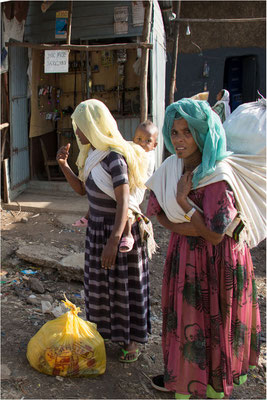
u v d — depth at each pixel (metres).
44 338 2.75
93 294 2.85
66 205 6.81
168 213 2.41
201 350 2.36
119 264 2.74
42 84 7.90
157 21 7.51
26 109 7.54
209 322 2.36
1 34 6.36
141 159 2.78
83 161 2.98
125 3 7.17
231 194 2.22
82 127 2.66
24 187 7.55
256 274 4.79
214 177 2.22
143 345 3.25
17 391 2.56
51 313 3.53
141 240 2.83
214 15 10.99
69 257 4.43
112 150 2.64
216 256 2.33
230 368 2.39
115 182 2.60
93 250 2.79
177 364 2.40
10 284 4.05
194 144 2.26
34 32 7.50
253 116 2.45
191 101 2.17
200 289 2.34
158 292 4.23
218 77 11.14
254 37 10.98
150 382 2.80
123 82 7.98
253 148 2.42
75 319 2.80
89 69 7.82
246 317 2.46
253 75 11.38
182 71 11.12
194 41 10.98
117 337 2.87
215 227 2.20
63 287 4.11
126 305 2.79
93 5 7.30
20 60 7.16
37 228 5.88
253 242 2.43
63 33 6.84
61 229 5.88
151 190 2.55
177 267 2.41
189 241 2.37
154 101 7.44
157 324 3.64
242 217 2.29
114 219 2.74
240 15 10.97
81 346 2.71
